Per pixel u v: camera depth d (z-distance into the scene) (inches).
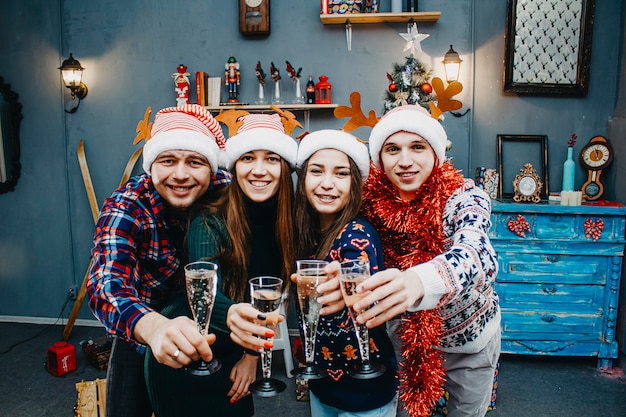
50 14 139.6
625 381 106.1
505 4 125.0
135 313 37.0
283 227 50.6
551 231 108.6
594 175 123.7
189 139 48.0
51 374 111.0
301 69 126.7
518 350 112.3
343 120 131.3
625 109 118.6
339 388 45.6
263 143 49.5
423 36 105.4
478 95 128.6
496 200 120.8
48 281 146.6
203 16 134.4
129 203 49.3
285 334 109.5
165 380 45.0
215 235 45.7
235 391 46.1
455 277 36.4
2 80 142.5
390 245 54.1
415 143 50.7
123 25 137.5
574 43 123.6
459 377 60.2
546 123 127.9
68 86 134.4
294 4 130.8
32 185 144.9
